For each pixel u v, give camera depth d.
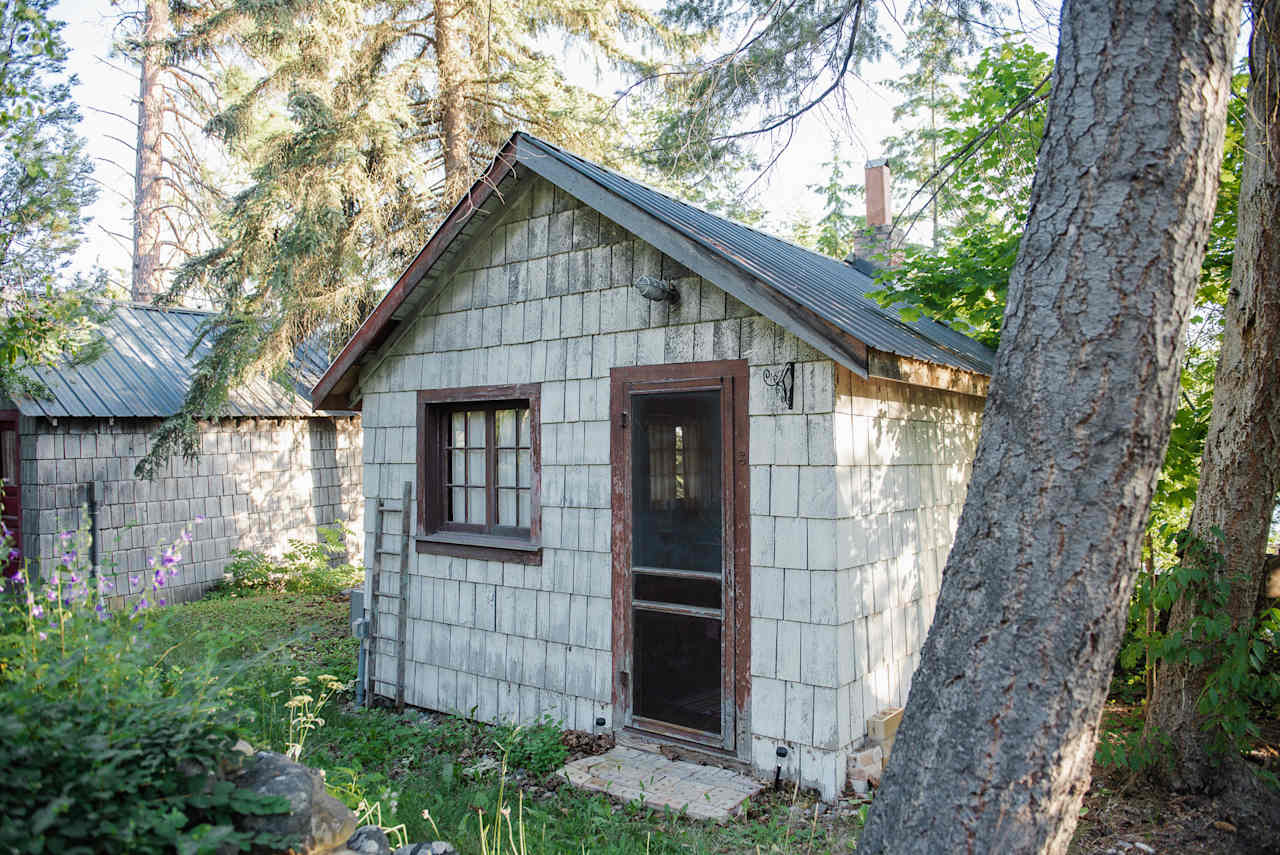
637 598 5.99
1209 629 4.65
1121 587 2.73
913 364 5.38
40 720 2.35
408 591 7.46
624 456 6.08
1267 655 6.38
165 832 2.19
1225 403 4.97
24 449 10.41
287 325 10.89
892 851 2.87
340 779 4.70
